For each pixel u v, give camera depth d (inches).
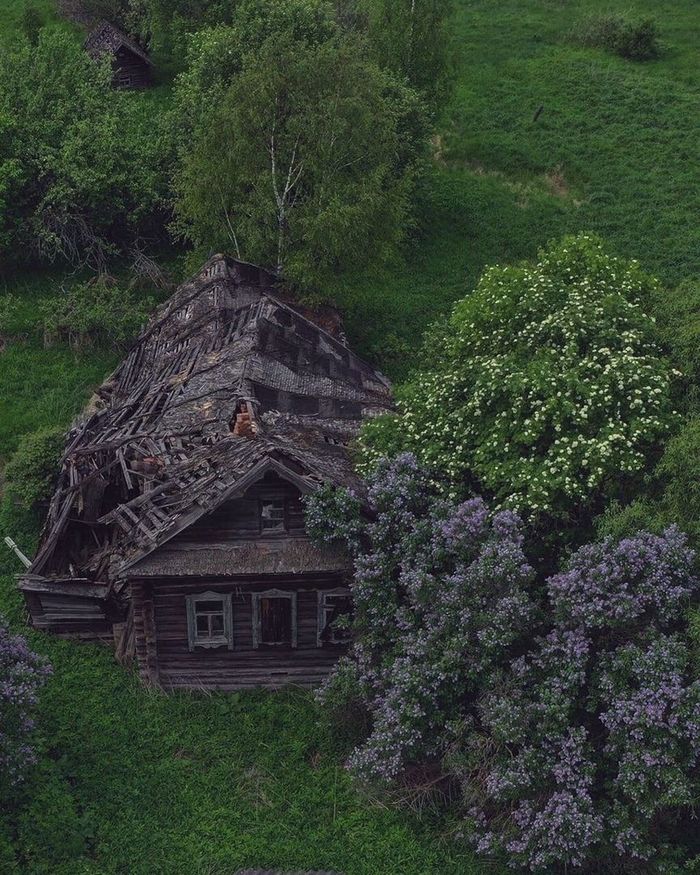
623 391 730.8
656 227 1515.7
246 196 1161.4
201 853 660.1
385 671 688.4
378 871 651.5
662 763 588.7
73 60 1492.4
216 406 863.7
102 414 993.5
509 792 610.9
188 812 689.0
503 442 743.7
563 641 636.7
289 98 1117.1
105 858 651.5
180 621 768.3
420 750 655.1
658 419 719.7
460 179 1637.6
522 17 2210.9
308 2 1515.7
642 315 795.4
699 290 822.5
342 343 1083.9
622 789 605.6
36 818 660.7
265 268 1175.0
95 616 825.5
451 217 1540.4
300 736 748.6
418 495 744.3
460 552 693.9
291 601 765.3
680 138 1737.2
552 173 1652.3
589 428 730.8
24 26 2004.2
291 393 907.4
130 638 821.2
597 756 628.7
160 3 1788.9
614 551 640.4
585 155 1692.9
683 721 589.9
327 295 1167.6
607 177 1638.8
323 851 664.4
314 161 1122.0
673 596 621.0
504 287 831.7
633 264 864.9
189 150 1376.7
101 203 1342.3
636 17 2097.7
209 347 984.3
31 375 1172.5
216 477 748.6
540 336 784.3
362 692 701.9
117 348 1206.3
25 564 901.2
